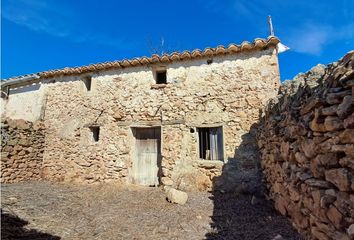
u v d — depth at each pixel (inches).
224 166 279.0
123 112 329.4
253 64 291.0
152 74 327.0
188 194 265.3
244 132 280.7
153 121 315.0
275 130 186.1
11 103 414.3
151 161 323.0
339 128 86.5
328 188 96.6
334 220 90.3
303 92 128.8
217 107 294.0
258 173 265.9
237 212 198.8
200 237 152.4
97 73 352.5
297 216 136.6
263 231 151.9
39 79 394.9
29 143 350.6
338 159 89.1
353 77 81.3
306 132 116.3
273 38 275.9
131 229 164.2
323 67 126.3
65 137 356.8
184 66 314.7
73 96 363.9
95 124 340.5
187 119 301.7
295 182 137.6
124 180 315.6
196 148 294.8
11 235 141.1
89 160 334.6
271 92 278.7
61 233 153.1
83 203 223.3
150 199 241.8
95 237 149.8
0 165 316.2
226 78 297.1
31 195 239.1
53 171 354.3
